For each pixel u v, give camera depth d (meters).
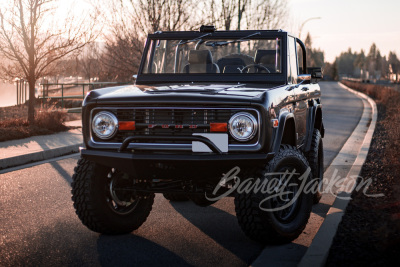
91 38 16.16
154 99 5.00
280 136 5.17
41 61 16.36
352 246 4.86
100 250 5.11
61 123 15.55
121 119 5.14
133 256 4.94
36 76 15.79
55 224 6.02
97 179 5.43
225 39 6.50
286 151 5.31
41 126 15.30
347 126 18.08
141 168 5.01
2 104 32.16
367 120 20.16
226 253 5.05
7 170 9.55
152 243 5.36
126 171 5.12
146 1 20.41
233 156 4.87
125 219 5.64
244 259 4.88
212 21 21.70
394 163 8.81
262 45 6.47
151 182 5.61
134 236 5.61
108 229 5.53
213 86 5.70
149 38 6.70
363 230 5.12
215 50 6.48
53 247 5.18
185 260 4.84
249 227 5.07
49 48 15.64
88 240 5.43
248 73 6.25
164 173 5.04
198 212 6.68
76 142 12.60
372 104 30.09
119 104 5.11
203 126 4.93
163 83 6.36
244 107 4.93
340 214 5.95
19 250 5.08
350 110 26.36
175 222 6.19
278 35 6.43
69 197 7.40
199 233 5.73
